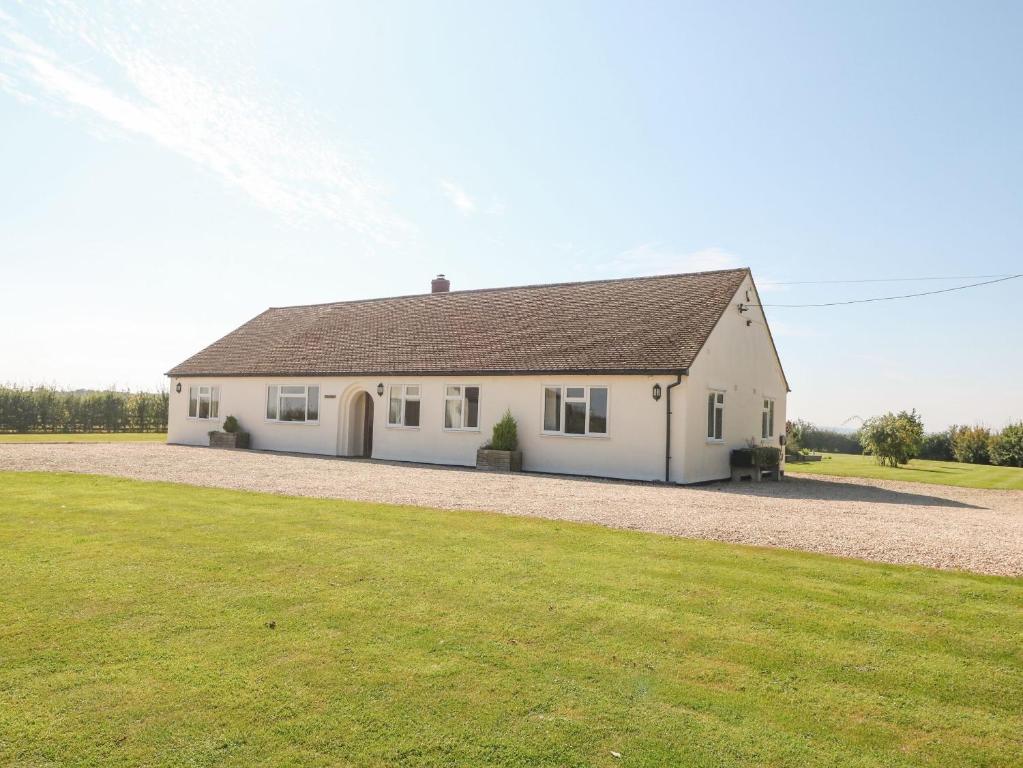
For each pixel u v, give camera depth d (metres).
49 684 4.60
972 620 6.35
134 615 5.98
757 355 24.39
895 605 6.75
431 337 25.94
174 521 10.31
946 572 7.99
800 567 8.12
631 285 24.70
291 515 11.00
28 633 5.50
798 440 39.44
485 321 25.70
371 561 8.02
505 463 20.77
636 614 6.35
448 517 11.06
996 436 38.88
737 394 22.48
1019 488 21.69
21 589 6.66
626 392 19.56
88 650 5.18
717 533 10.30
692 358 18.75
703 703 4.62
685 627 6.04
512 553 8.59
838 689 4.90
